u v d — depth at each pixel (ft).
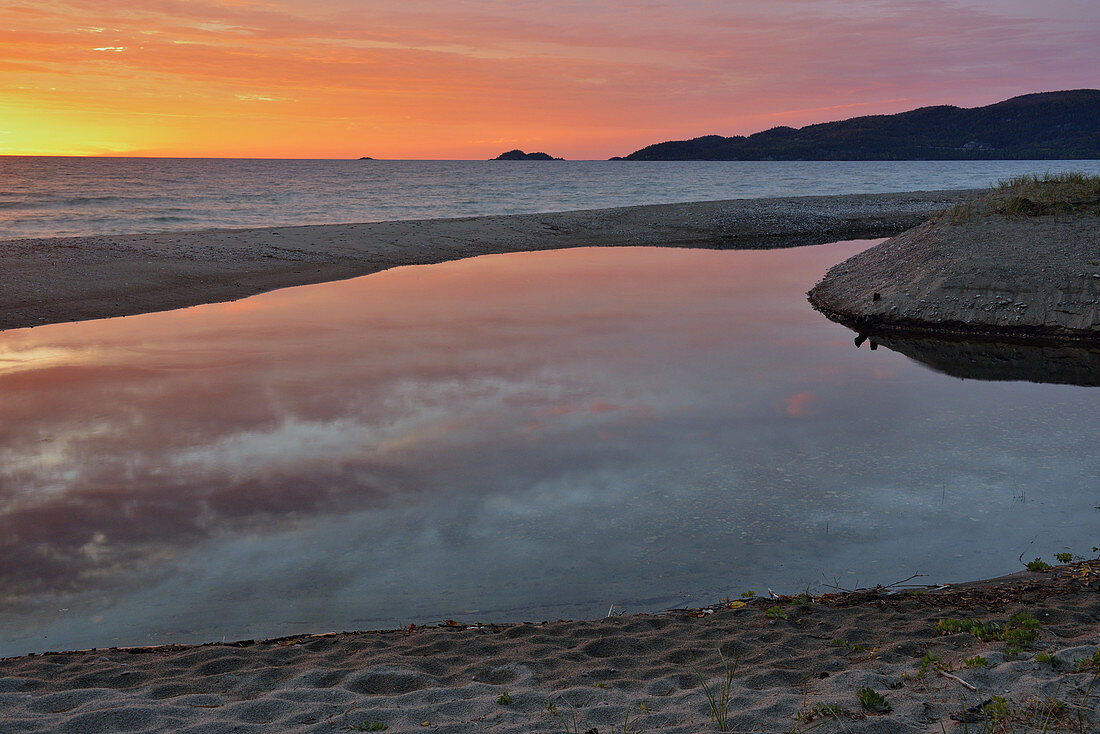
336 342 51.98
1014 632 16.74
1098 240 64.90
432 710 14.17
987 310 60.80
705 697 14.56
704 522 25.71
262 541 24.07
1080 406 39.91
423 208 186.39
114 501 26.68
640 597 20.95
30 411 36.27
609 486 28.68
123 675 16.03
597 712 13.96
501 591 21.22
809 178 370.73
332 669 16.31
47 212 150.92
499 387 41.81
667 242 119.96
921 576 21.99
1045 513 26.35
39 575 21.74
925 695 14.23
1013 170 497.87
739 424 36.27
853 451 32.63
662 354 50.37
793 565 22.80
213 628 19.19
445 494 27.86
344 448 32.24
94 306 62.49
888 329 61.77
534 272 88.07
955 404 40.11
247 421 35.40
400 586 21.43
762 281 83.35
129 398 38.58
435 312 63.41
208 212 161.58
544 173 478.18
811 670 15.89
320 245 96.32
